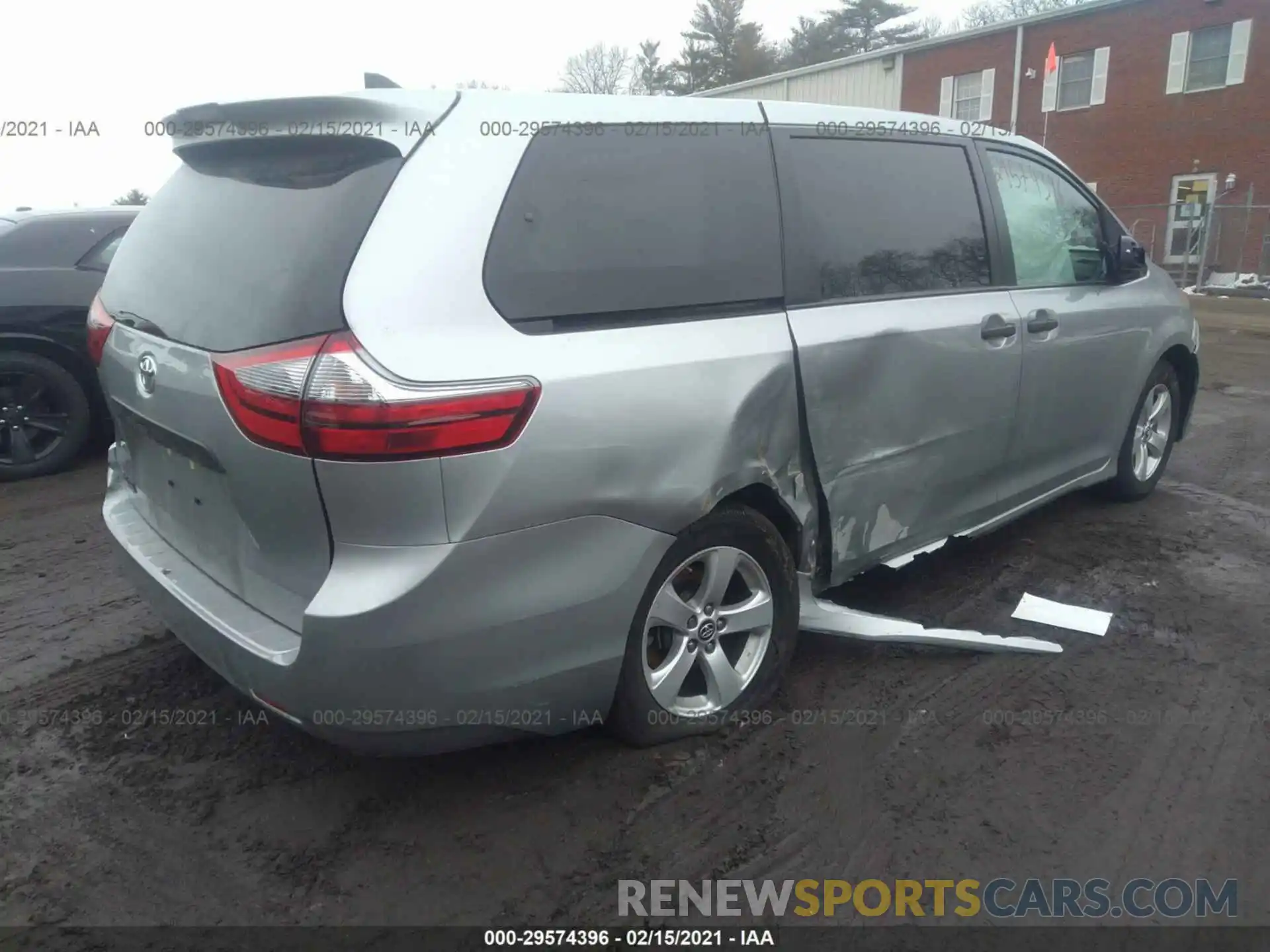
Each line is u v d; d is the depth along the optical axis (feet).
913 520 11.67
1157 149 74.64
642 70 164.45
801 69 93.71
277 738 9.84
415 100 7.87
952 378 11.57
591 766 9.34
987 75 82.23
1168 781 9.32
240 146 8.70
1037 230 13.58
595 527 8.02
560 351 7.82
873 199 11.05
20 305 18.40
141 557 9.41
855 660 11.58
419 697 7.43
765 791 9.07
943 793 9.11
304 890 7.79
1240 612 12.95
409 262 7.32
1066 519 16.48
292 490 7.30
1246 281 66.85
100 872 7.96
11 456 18.94
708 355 8.81
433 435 7.04
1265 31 68.03
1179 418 17.72
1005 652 11.73
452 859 8.14
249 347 7.45
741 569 9.78
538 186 8.13
